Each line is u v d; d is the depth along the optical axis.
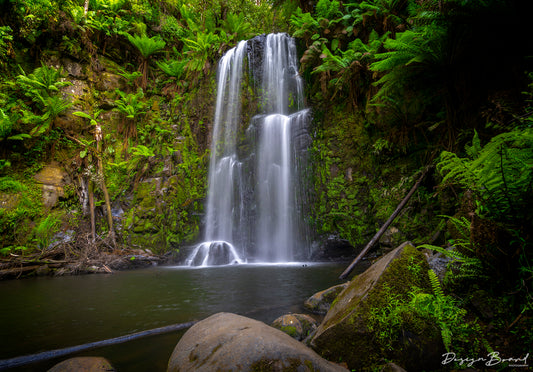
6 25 10.24
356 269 6.54
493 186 2.03
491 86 5.12
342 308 2.12
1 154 9.30
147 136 12.51
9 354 2.23
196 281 5.67
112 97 12.61
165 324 2.93
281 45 12.09
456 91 5.68
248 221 10.73
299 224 9.91
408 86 6.48
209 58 13.45
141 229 10.16
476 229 2.05
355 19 9.81
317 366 1.45
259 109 11.73
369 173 9.04
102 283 5.64
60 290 4.93
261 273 6.65
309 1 11.88
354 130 9.52
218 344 1.66
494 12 4.36
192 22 14.70
